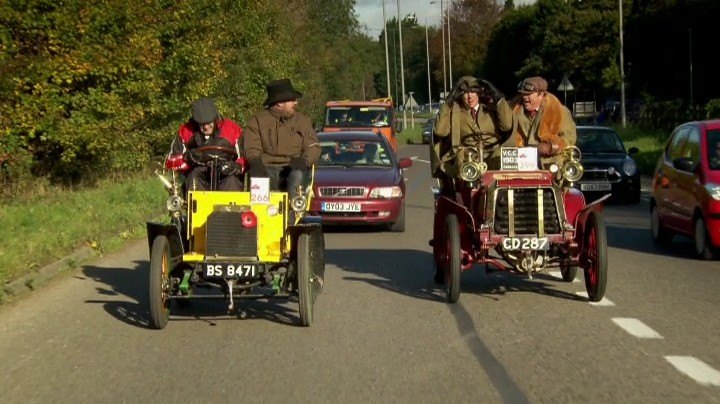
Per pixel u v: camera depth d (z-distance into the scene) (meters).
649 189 25.48
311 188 9.83
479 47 124.19
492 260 10.10
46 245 13.41
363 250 14.77
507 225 9.90
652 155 33.44
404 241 15.92
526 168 9.96
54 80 19.02
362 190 16.72
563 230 9.92
